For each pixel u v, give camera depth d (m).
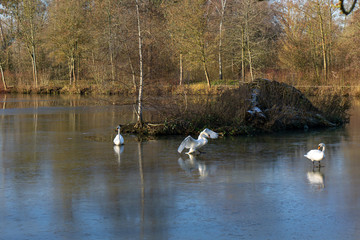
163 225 8.36
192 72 63.34
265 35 64.75
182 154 15.99
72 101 46.06
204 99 23.98
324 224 8.31
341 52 56.38
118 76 23.73
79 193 10.67
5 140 19.70
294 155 15.58
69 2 65.25
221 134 20.94
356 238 7.61
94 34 56.44
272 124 22.39
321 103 26.83
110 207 9.52
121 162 14.52
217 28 63.53
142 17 22.30
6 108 37.69
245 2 56.28
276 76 43.06
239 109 22.59
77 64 69.38
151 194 10.52
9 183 11.73
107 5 53.16
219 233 7.91
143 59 22.33
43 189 11.07
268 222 8.45
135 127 22.39
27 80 67.75
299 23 60.25
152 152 16.42
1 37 81.81
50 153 16.31
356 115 30.23
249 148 17.19
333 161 14.41
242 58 55.84
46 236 7.87
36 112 34.03
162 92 23.11
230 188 11.02
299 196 10.22
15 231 8.12
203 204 9.67
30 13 65.31
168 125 21.66
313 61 54.62
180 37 54.22
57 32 65.19
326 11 52.28
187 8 54.59
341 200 9.85
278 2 63.41
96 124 26.02
